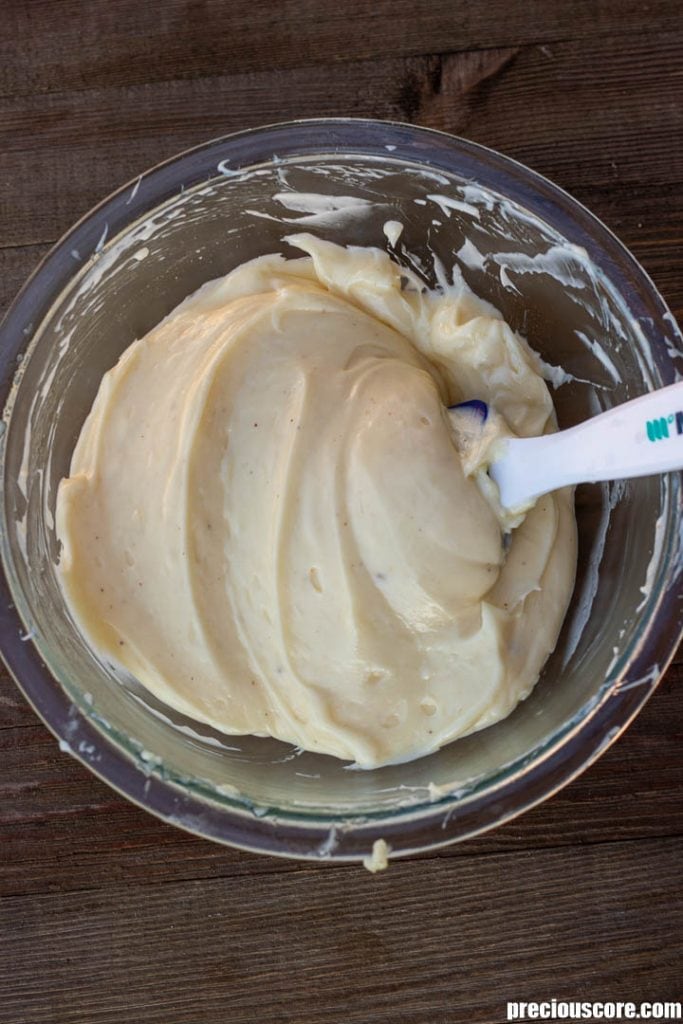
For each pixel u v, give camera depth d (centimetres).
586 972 47
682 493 41
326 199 44
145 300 46
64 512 43
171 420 43
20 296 43
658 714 47
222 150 43
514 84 47
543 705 44
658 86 47
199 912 47
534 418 44
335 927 47
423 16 47
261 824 41
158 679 43
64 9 47
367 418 43
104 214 43
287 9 47
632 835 47
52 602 43
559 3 47
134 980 47
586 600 45
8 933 47
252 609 43
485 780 41
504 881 47
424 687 43
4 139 47
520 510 42
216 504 43
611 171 47
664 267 47
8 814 47
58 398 44
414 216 44
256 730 44
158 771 42
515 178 42
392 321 45
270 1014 47
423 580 42
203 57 47
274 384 43
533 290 45
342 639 42
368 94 47
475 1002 47
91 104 47
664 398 36
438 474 42
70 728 42
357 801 42
